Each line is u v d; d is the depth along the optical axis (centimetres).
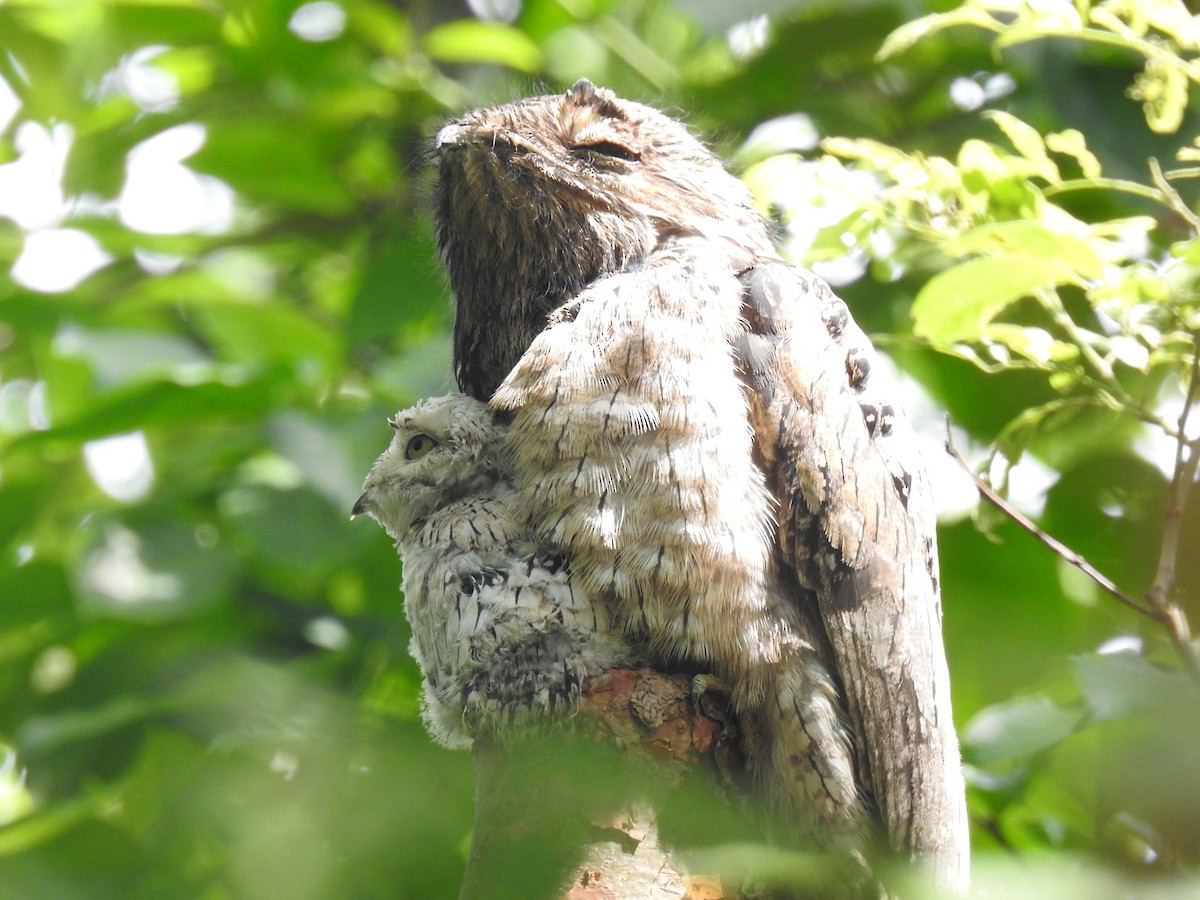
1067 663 661
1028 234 589
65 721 807
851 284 934
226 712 755
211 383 903
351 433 857
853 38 1001
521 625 601
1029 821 859
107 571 855
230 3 1055
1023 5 645
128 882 772
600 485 600
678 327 621
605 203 739
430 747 693
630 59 1076
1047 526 835
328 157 1112
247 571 893
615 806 560
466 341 793
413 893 635
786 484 630
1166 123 631
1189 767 494
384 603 901
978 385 893
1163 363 668
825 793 616
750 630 600
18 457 992
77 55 1051
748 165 1005
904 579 653
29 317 974
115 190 1120
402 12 1138
